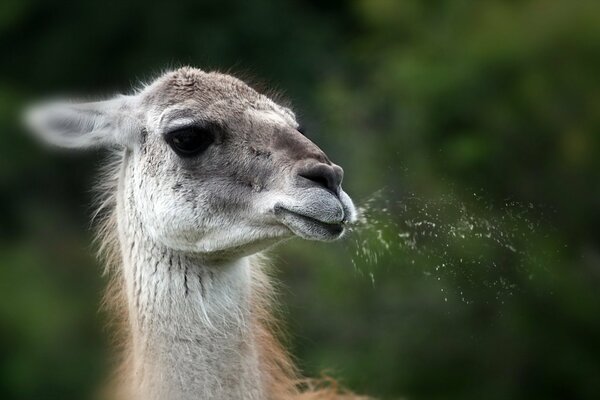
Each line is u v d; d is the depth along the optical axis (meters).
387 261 24.58
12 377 33.28
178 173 15.46
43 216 40.12
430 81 29.89
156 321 15.16
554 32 29.91
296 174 14.85
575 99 29.98
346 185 29.09
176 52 42.38
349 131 30.33
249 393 15.13
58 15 43.91
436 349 28.05
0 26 43.38
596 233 29.45
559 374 28.34
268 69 42.28
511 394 28.20
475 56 29.98
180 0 42.91
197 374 15.00
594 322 28.16
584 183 29.55
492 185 29.19
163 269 15.28
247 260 15.62
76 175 40.84
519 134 29.88
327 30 43.56
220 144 15.44
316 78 42.00
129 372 15.57
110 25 43.12
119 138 16.09
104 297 16.78
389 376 27.84
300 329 27.81
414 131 29.81
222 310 15.16
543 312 28.05
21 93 43.00
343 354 27.61
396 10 31.72
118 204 16.11
